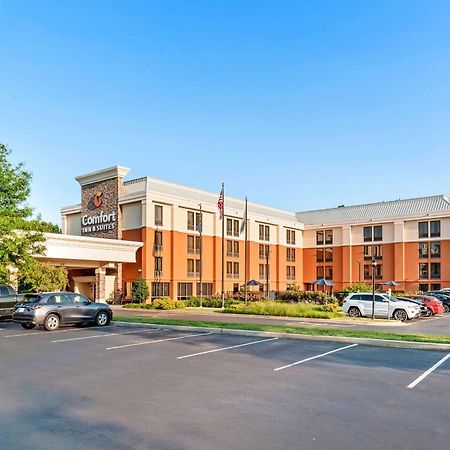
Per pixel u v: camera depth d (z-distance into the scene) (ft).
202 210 162.61
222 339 53.47
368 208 208.03
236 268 177.06
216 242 167.73
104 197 157.79
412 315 90.17
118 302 144.56
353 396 27.45
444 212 176.86
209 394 27.91
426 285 179.93
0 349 46.14
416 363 38.24
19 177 71.97
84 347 47.16
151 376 33.01
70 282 154.20
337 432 21.16
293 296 131.44
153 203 147.74
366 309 94.48
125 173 156.25
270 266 192.95
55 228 194.18
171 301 122.72
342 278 201.77
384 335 53.11
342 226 204.23
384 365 37.29
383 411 24.43
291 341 51.85
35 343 50.34
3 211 68.33
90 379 32.19
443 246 177.17
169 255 151.23
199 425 22.17
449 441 20.04
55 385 30.48
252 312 101.86
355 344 49.49
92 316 68.33
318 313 92.32
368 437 20.52
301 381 31.37
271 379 31.99
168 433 21.07
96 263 139.74
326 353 43.29
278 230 199.31
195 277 159.43
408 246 185.68
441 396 27.45
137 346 47.70
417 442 19.92
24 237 72.02
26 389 29.48
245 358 40.47
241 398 26.99
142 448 19.33
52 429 21.83
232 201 184.85
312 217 223.71
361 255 198.80
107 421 22.89
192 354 42.63
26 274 79.20
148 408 25.04
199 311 114.11
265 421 22.74
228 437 20.52
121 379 32.12
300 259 215.10
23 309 63.57
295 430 21.43
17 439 20.52
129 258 141.49
